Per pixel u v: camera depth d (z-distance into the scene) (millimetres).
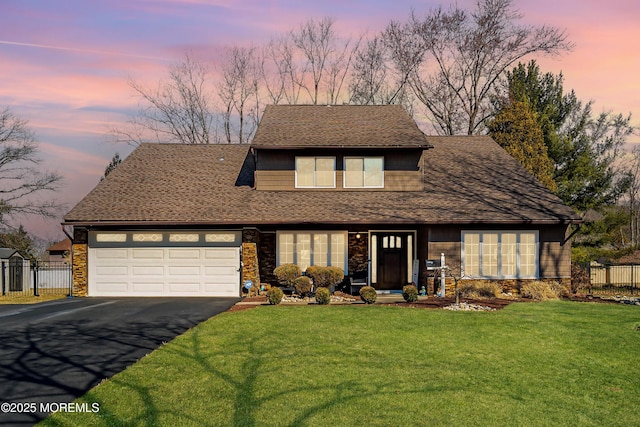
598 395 9539
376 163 23781
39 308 18312
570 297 20656
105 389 9070
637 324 14383
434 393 9188
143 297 21516
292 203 22578
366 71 42969
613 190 33094
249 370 10141
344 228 22672
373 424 7926
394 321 14367
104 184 24219
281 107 28609
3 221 39562
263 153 23781
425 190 23766
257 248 22047
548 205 22281
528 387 9773
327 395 8961
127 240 21859
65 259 45656
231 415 8125
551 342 12547
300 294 20469
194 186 24203
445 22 39438
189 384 9367
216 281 21797
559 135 34281
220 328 13492
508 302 18578
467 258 21531
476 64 39156
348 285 22328
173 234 21844
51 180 40344
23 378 9742
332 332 13086
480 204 22297
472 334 13102
